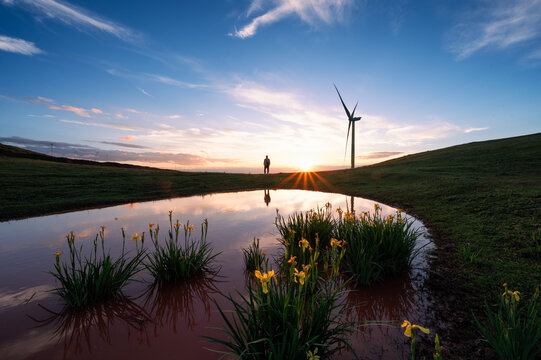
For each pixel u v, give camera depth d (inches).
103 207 455.2
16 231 283.7
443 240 234.7
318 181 911.7
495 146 1300.4
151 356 97.5
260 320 88.5
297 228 214.2
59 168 942.4
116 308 130.8
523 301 123.0
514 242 203.2
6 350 100.1
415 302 133.1
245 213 382.9
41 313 125.9
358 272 156.0
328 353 92.0
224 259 195.0
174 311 128.6
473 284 146.6
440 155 1378.0
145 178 850.8
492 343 86.0
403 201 456.8
